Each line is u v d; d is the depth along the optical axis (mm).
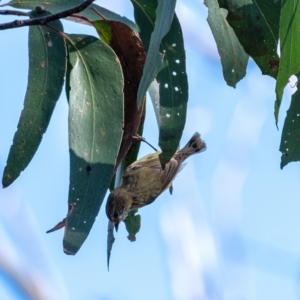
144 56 7316
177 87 6875
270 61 7145
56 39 6941
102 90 6973
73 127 6809
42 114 6828
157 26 5777
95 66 7004
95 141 6840
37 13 6840
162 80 6863
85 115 6871
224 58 7555
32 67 6863
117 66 7039
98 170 6762
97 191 6734
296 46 6168
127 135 7457
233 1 6984
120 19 7176
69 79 7258
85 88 6949
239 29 7047
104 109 6930
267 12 6988
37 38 6934
